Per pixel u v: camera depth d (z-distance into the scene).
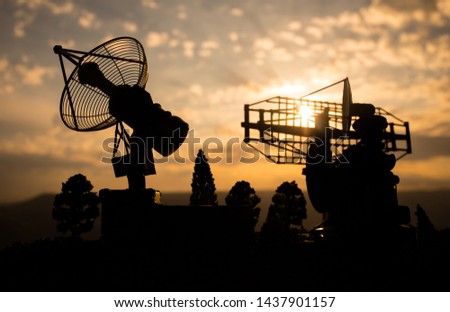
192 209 11.31
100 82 10.76
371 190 13.91
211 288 9.41
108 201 11.47
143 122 11.48
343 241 13.18
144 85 11.93
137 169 11.64
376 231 13.50
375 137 14.18
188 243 11.14
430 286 9.94
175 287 9.40
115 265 10.66
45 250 12.03
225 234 11.36
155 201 11.79
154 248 11.09
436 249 11.52
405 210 14.32
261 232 12.63
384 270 11.22
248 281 9.95
